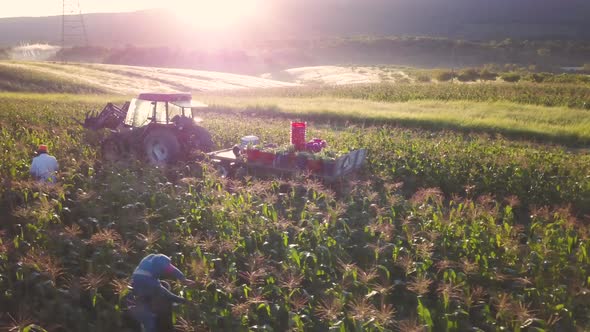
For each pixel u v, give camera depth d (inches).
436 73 3189.0
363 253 313.9
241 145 503.2
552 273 278.2
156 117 555.8
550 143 776.9
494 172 513.0
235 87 2687.0
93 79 2374.5
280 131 753.6
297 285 270.1
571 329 240.2
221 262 299.0
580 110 1125.7
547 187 475.2
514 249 293.9
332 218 349.4
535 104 1348.4
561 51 7160.4
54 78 2094.0
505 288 282.0
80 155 553.6
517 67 5137.8
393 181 525.7
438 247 316.8
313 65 6756.9
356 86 1977.1
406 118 981.8
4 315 260.4
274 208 391.5
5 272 286.8
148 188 415.5
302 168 445.4
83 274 296.8
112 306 257.3
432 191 396.8
